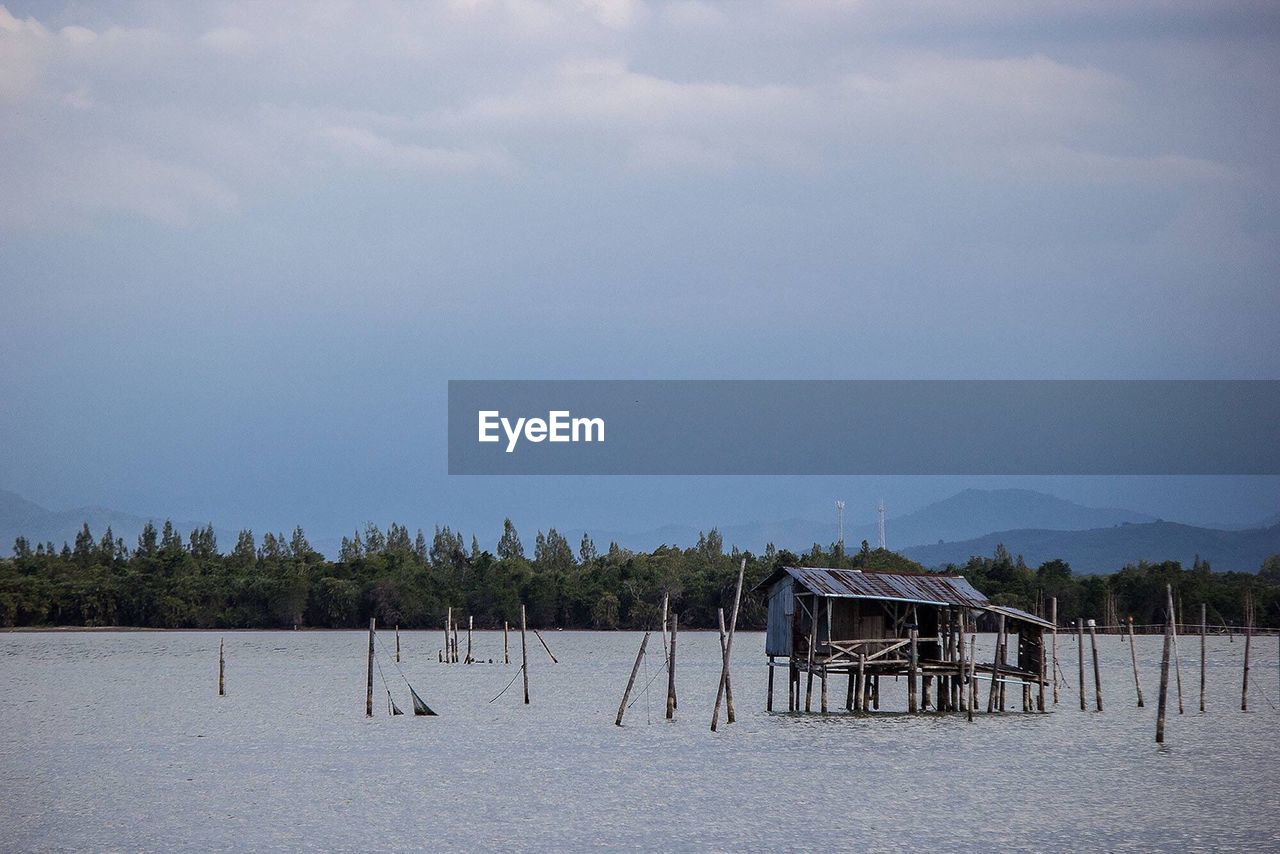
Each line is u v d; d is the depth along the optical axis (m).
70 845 145.88
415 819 159.12
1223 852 143.62
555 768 198.50
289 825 155.88
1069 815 162.00
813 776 190.00
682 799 171.88
